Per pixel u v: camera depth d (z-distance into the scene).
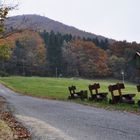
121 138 14.91
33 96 47.88
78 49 183.88
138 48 186.00
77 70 180.25
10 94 52.41
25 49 157.00
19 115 23.36
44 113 24.70
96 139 14.76
